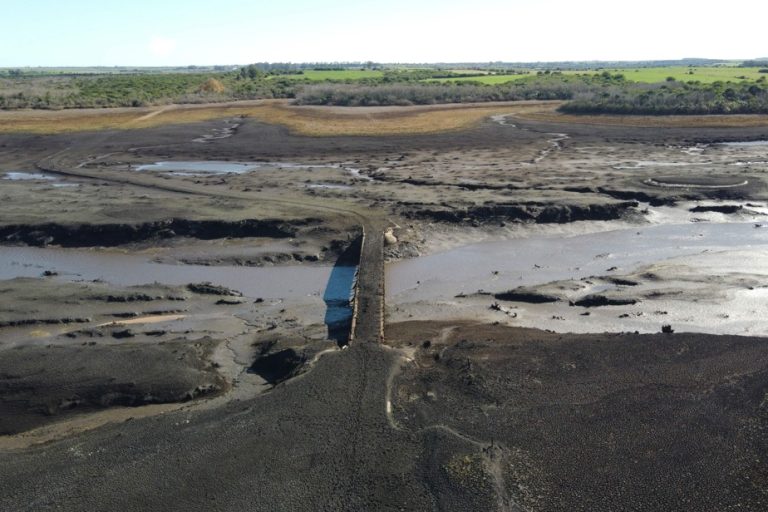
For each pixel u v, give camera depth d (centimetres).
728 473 1430
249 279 2909
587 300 2534
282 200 3984
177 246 3328
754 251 3153
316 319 2434
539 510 1327
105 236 3419
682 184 4266
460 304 2573
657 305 2481
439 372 1862
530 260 3123
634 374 1841
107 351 2088
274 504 1348
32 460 1523
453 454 1477
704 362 1895
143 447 1550
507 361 1931
